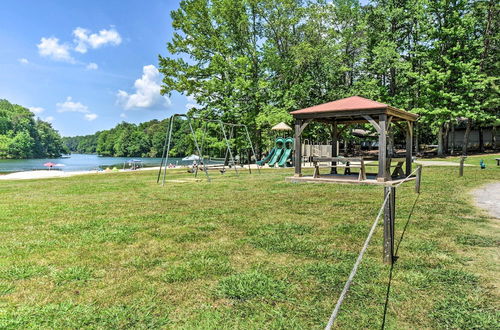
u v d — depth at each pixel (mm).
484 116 26141
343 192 9586
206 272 3535
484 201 7750
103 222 6023
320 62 29312
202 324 2484
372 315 2619
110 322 2523
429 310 2705
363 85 29562
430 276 3381
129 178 16812
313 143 33094
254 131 30516
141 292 3057
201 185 12406
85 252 4254
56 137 109375
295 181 12805
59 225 5801
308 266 3676
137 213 6871
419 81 27969
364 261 3820
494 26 29797
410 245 4414
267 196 9047
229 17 28172
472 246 4375
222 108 27516
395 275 3414
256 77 30016
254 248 4363
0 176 22141
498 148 34812
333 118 14516
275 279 3328
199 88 28031
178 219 6227
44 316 2617
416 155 31188
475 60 25875
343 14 30656
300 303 2826
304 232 5133
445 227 5387
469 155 29922
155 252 4234
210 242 4664
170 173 20484
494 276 3393
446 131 34562
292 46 28391
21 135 87188
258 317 2590
